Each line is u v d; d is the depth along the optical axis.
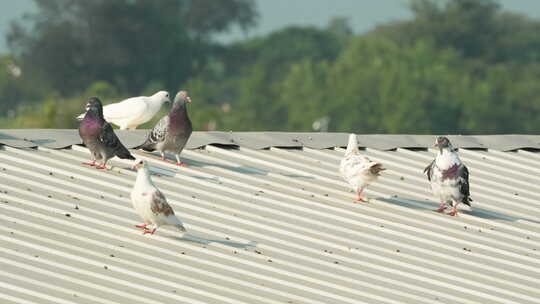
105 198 15.08
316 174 17.52
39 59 105.75
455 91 90.88
